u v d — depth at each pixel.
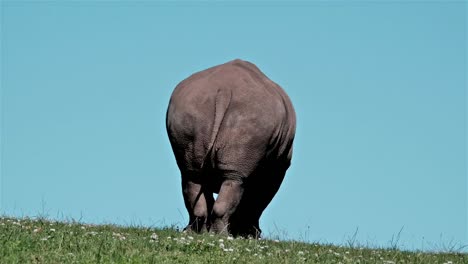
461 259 54.06
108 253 43.59
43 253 42.75
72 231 49.53
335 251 52.84
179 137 56.53
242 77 57.41
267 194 62.81
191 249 46.75
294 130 61.50
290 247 52.03
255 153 56.47
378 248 56.69
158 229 55.12
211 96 56.28
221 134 56.09
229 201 56.16
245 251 48.25
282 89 61.81
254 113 56.34
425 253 55.75
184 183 57.41
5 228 48.44
